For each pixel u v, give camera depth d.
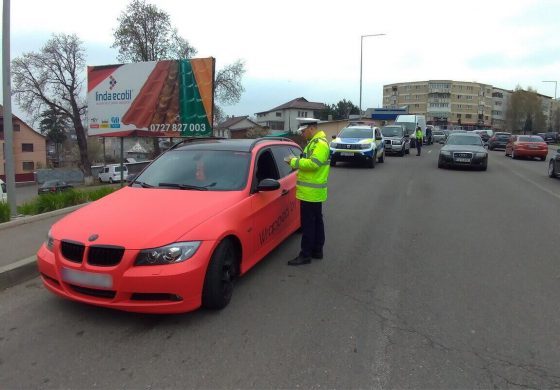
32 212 8.52
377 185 12.98
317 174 5.41
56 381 3.06
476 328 3.83
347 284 4.86
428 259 5.79
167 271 3.59
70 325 3.85
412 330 3.79
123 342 3.56
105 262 3.64
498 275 5.18
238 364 3.25
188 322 3.89
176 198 4.47
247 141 5.79
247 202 4.67
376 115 45.44
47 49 42.84
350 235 7.04
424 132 43.31
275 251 6.04
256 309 4.17
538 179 15.41
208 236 3.89
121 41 39.47
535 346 3.54
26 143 55.00
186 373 3.14
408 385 3.02
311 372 3.16
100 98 11.25
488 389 2.98
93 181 45.28
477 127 138.12
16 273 4.89
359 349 3.47
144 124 10.98
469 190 12.16
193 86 10.48
